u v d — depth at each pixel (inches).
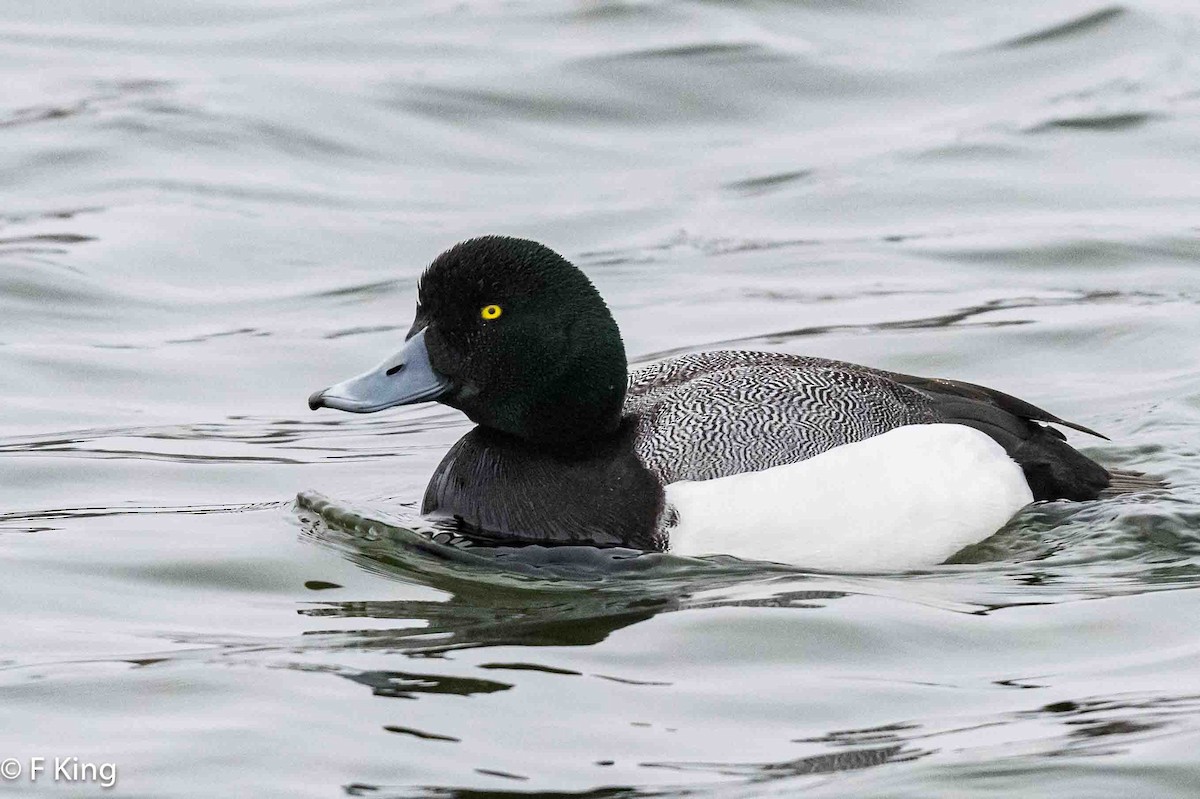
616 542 388.5
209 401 540.7
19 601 367.6
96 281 631.2
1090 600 359.9
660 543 385.7
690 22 876.6
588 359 398.3
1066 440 440.8
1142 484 426.6
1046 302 607.2
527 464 402.6
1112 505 405.7
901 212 702.5
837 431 394.6
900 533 385.4
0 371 550.3
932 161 745.0
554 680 320.5
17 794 279.6
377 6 930.7
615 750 293.3
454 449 419.5
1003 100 806.5
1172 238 658.8
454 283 400.8
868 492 386.0
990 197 711.1
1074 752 289.3
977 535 391.2
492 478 404.5
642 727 302.2
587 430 403.2
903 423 401.1
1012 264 647.1
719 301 619.2
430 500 415.2
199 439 505.0
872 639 339.0
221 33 898.7
